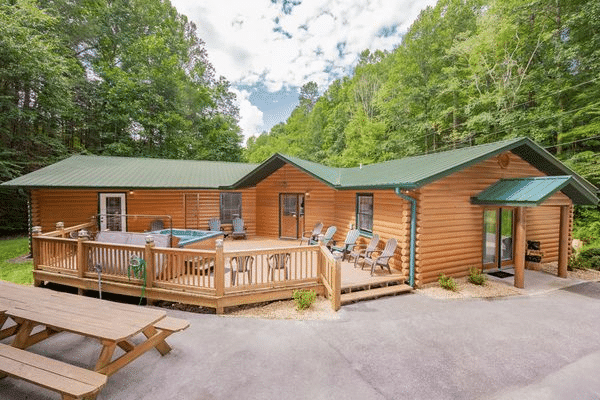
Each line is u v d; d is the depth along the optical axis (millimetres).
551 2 14062
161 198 12016
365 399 3285
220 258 5641
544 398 3312
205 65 34281
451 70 18594
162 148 23109
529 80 15195
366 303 6277
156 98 21750
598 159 12289
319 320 5410
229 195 13398
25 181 9672
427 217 7348
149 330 4094
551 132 14258
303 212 12672
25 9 13664
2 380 3562
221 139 29594
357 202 10180
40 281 7293
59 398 3256
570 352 4293
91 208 10984
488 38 16234
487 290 7098
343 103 34688
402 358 4129
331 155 29891
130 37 24188
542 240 9586
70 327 3412
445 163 7754
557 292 7023
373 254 9078
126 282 6316
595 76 12633
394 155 22781
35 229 7160
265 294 6062
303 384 3549
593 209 13367
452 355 4207
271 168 12609
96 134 20969
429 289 7168
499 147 7500
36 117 15367
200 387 3479
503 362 4031
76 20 19547
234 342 4574
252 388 3469
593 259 9336
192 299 5805
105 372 3367
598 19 11789
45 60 14203
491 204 7469
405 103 22250
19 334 3998
